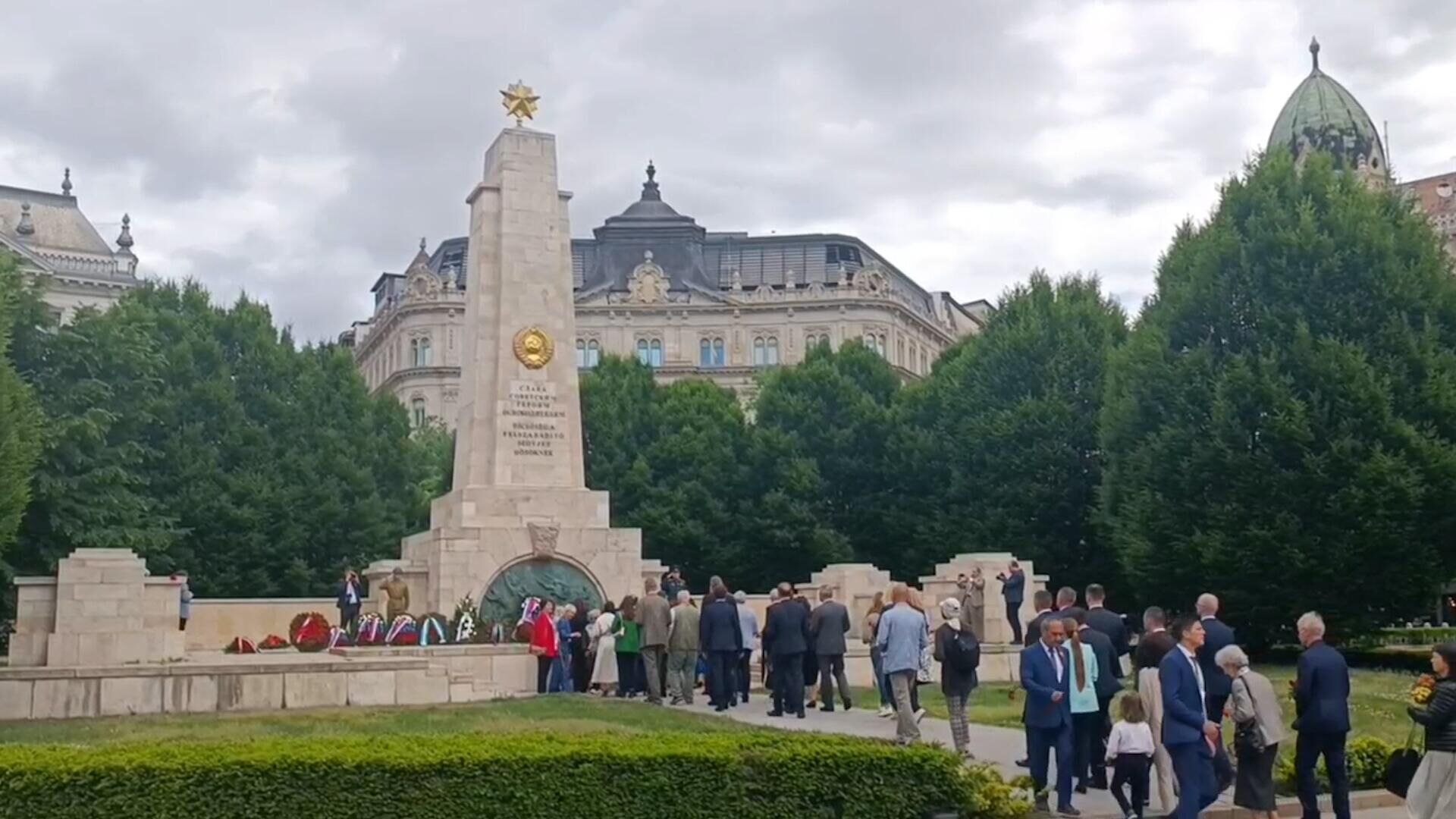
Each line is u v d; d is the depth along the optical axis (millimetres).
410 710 23641
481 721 21141
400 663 25438
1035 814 14961
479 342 36188
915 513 58312
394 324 102938
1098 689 16188
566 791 12641
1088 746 16141
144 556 44500
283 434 54000
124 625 28156
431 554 34719
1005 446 51875
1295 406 36094
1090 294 55500
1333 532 35719
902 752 13773
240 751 12375
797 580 59875
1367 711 24562
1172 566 38812
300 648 30844
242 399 54062
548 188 37125
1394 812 15820
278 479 51750
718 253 106500
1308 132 82688
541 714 22594
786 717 22625
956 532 53156
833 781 13406
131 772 11773
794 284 102250
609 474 61219
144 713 23172
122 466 44969
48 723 21391
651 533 59031
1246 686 14125
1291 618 37156
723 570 59469
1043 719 15141
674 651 25000
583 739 13398
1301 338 37156
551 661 28781
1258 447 37562
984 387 54250
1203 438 38344
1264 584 36625
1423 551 35438
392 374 100938
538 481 35625
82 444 43094
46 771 11617
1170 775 14758
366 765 12242
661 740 13430
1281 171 41062
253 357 54625
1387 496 34562
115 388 45375
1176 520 38500
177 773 11859
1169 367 39969
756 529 59281
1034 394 52688
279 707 24312
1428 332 37125
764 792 13219
